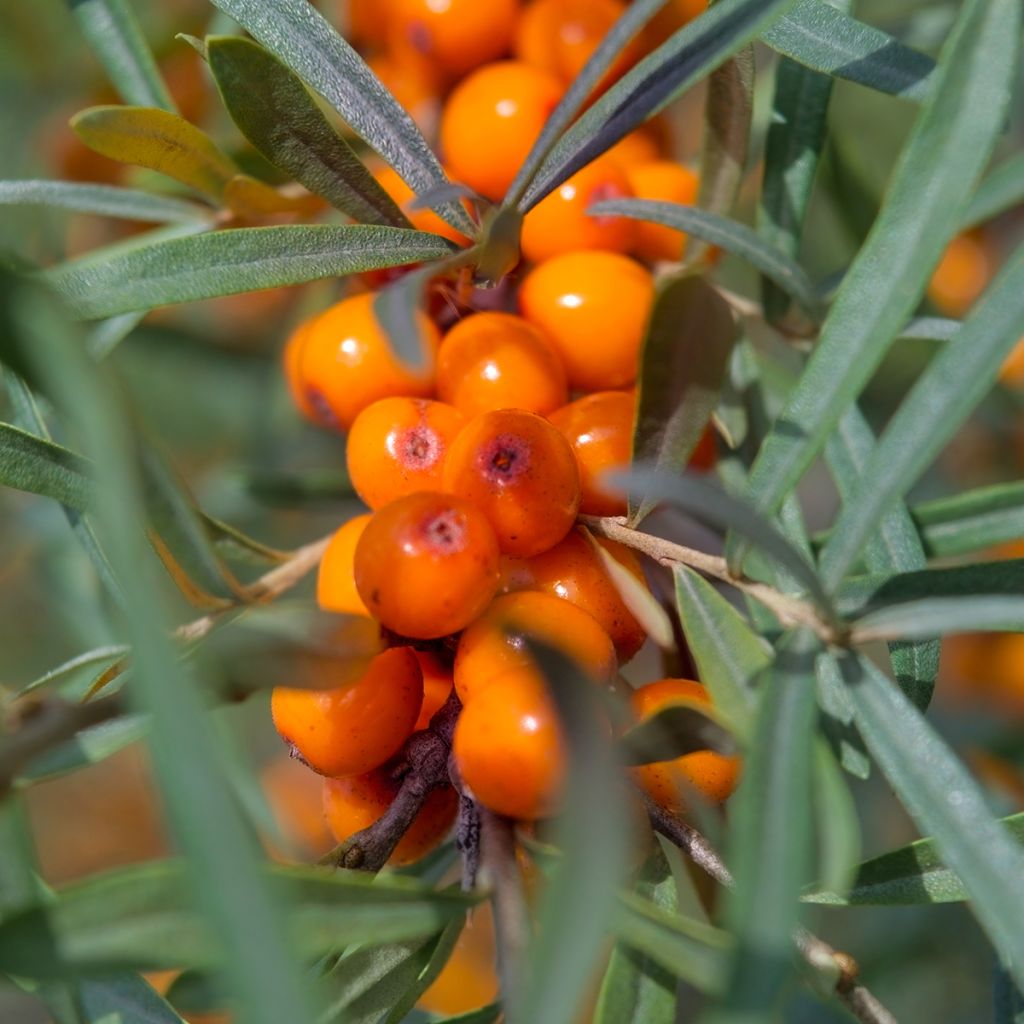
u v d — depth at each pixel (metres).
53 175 0.22
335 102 0.16
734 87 0.17
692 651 0.15
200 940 0.13
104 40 0.18
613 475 0.14
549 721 0.14
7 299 0.13
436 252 0.16
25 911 0.13
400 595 0.15
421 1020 0.17
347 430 0.17
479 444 0.15
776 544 0.14
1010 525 0.17
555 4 0.18
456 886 0.15
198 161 0.17
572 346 0.17
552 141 0.15
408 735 0.16
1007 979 0.16
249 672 0.14
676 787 0.15
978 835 0.14
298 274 0.16
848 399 0.15
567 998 0.13
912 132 0.15
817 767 0.14
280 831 0.19
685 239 0.18
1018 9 0.14
